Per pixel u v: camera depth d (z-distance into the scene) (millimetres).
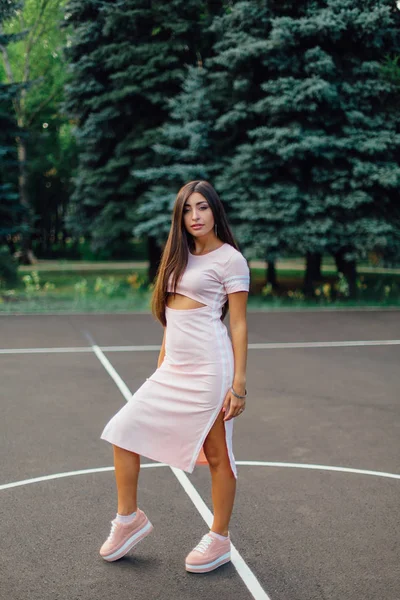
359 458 5895
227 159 20484
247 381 9227
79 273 32031
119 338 13148
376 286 24125
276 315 17312
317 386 8930
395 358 11125
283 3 19078
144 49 22281
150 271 25172
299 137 18703
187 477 5320
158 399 3768
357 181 19031
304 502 4824
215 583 3615
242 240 19219
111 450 6082
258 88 20078
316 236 18984
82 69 23391
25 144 27125
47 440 6395
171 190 20734
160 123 23719
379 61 20125
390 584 3619
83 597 3455
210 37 22656
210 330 3729
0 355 11203
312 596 3477
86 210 25359
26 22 35469
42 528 4340
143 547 4062
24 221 23188
